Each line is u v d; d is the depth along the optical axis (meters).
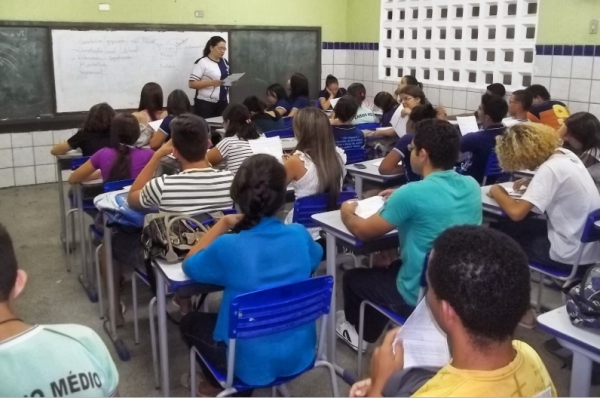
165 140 4.21
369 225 2.19
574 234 2.58
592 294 1.56
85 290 3.52
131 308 3.25
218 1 6.61
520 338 2.89
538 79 5.20
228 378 1.79
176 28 6.35
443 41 6.11
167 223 2.12
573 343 1.54
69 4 5.82
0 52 5.52
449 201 2.11
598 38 4.68
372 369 1.21
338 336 2.87
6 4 5.53
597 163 3.07
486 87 5.59
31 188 5.84
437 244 1.03
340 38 7.44
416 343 1.21
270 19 6.97
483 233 1.00
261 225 1.81
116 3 6.04
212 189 2.39
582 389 1.58
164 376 2.31
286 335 1.82
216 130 5.20
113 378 1.14
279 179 1.80
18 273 1.06
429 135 2.17
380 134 4.88
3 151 5.76
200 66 6.16
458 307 0.95
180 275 2.01
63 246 4.25
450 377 0.96
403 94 4.82
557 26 4.98
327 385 2.54
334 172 2.91
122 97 6.18
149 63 6.27
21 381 1.00
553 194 2.57
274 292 1.71
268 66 7.02
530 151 2.62
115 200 2.72
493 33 5.62
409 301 2.21
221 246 1.76
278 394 2.45
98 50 5.96
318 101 6.84
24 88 5.70
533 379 0.99
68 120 5.96
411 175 3.55
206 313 2.10
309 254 1.90
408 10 6.49
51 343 1.05
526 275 0.96
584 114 3.11
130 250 2.70
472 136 3.73
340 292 3.36
